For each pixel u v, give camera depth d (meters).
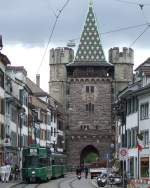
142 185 42.88
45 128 139.50
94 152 172.12
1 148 83.12
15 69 110.12
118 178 62.16
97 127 170.00
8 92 90.31
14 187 61.28
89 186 66.31
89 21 175.88
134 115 76.75
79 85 172.00
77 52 173.62
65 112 172.00
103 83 171.50
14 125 97.31
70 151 169.25
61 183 74.06
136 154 74.38
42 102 136.62
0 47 83.56
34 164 73.31
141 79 76.94
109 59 177.25
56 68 176.50
